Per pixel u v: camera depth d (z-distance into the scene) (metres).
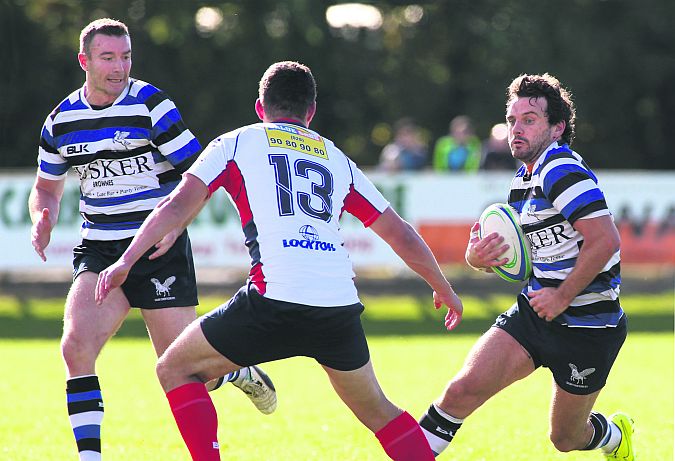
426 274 19.45
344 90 96.00
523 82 20.42
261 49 91.81
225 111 92.44
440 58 97.44
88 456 19.86
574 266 19.77
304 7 90.00
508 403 32.78
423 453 18.91
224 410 31.58
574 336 20.17
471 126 95.25
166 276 21.89
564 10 93.44
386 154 72.25
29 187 59.06
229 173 18.34
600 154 96.88
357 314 18.39
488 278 69.75
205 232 59.19
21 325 57.31
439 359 43.62
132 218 21.84
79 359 20.42
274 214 18.05
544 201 20.11
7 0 88.19
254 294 17.89
